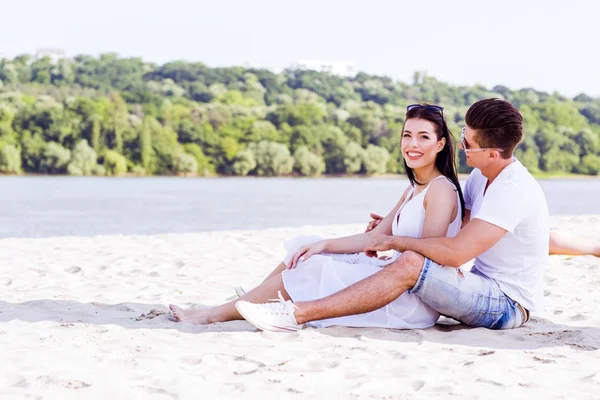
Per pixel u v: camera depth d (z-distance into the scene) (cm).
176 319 416
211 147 6706
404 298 390
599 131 8200
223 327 402
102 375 300
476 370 317
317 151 6981
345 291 374
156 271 653
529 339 377
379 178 7106
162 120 6725
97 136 6272
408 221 392
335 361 327
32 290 541
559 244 489
